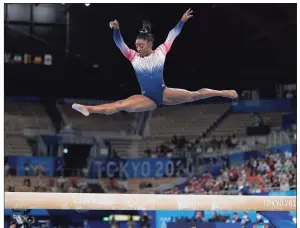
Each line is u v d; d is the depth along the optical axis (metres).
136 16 22.39
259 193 20.05
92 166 24.53
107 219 18.97
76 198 7.54
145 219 18.50
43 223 18.41
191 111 27.73
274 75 25.09
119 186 24.36
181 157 24.91
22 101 26.34
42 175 23.69
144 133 27.23
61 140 25.64
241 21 22.59
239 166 22.64
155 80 6.04
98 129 26.69
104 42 24.58
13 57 24.17
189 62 25.78
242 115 25.91
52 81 26.17
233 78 25.84
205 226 18.06
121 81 26.48
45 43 24.31
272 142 23.81
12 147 24.88
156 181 24.39
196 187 23.00
